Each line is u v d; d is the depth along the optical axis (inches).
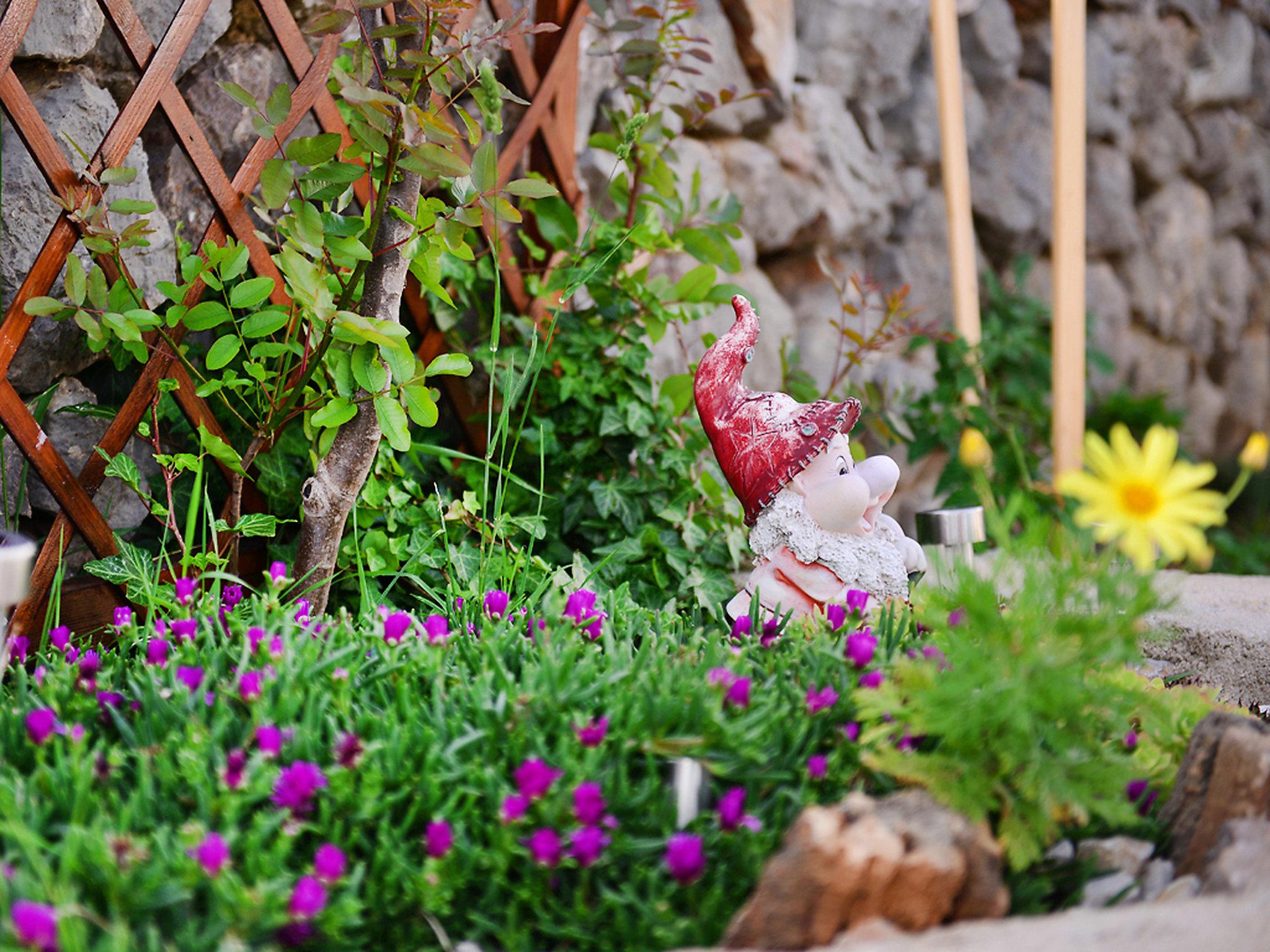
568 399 110.7
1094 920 48.0
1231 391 236.7
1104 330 207.6
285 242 92.9
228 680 63.1
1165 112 215.8
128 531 95.3
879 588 78.3
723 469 82.1
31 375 89.8
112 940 42.3
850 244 169.5
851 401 79.8
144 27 87.2
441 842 49.6
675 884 51.1
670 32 121.8
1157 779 63.3
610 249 111.3
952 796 53.6
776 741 58.3
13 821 46.6
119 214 87.1
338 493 86.1
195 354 97.0
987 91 192.2
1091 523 61.6
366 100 73.9
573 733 57.4
